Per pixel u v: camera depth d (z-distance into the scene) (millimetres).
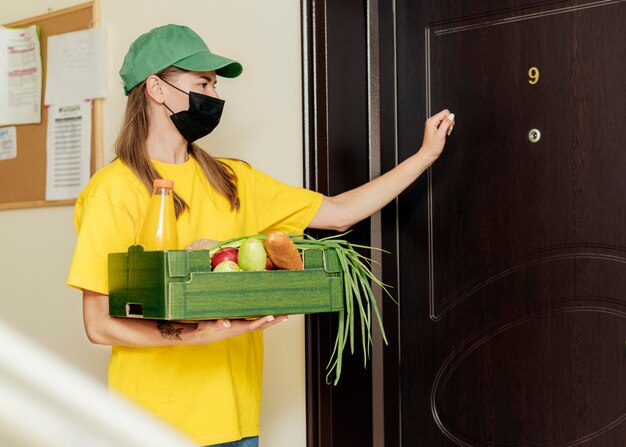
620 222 2014
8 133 3031
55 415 2830
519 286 2176
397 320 2373
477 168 2240
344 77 2316
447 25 2291
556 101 2111
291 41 2338
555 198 2115
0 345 3004
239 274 1619
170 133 1899
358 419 2320
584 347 2074
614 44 2023
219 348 1825
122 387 1821
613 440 2027
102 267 1764
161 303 1556
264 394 2387
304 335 2291
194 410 1795
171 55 1859
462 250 2270
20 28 3020
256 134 2420
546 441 2131
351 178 2320
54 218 2910
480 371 2240
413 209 2355
